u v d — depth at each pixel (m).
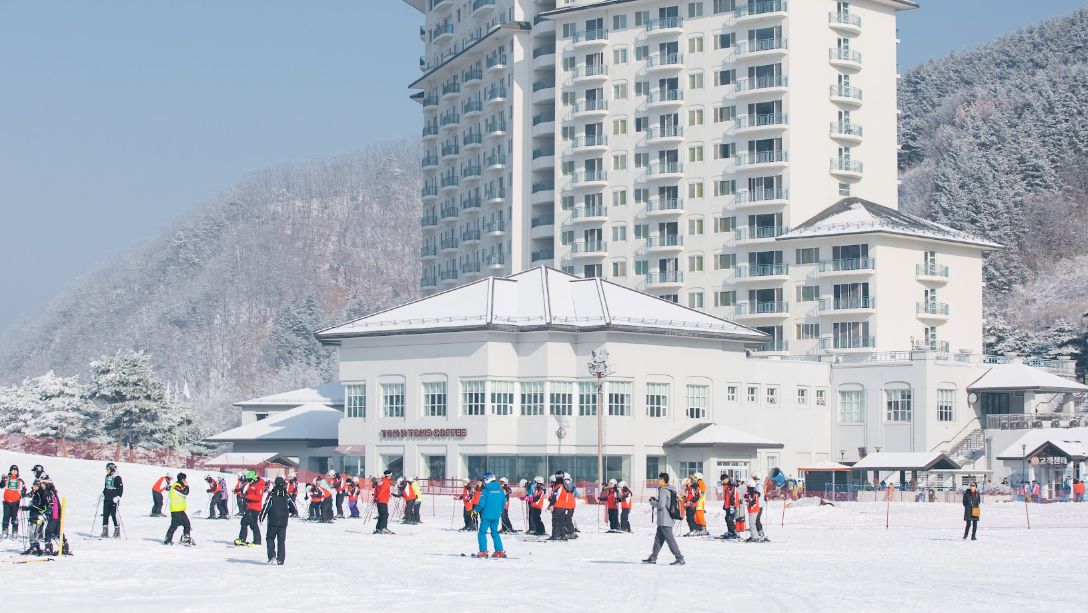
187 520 46.53
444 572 36.69
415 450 104.62
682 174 141.38
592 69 146.38
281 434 131.75
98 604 29.47
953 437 115.56
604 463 102.06
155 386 140.50
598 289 106.25
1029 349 165.00
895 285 128.75
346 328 108.94
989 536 54.50
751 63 138.25
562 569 37.66
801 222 136.00
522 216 153.88
